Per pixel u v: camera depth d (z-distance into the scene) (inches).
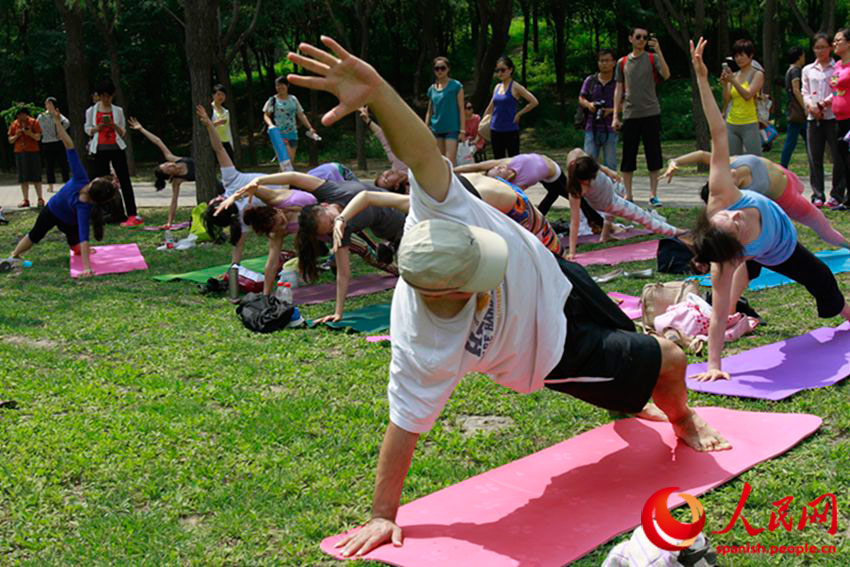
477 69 1133.7
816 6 1606.8
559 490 153.3
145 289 339.9
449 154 484.4
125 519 149.9
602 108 475.5
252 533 144.4
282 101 571.8
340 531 145.0
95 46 1295.5
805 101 449.1
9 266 386.9
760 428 174.7
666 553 110.4
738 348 235.1
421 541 136.5
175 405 204.8
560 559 129.0
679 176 668.7
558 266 139.9
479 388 211.2
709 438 166.7
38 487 164.4
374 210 284.7
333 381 220.8
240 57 1640.0
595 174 310.8
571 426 186.9
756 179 228.4
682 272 319.6
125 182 522.3
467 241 118.5
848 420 178.1
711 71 1561.3
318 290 329.1
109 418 197.5
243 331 272.2
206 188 514.0
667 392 155.5
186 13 502.0
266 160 1328.7
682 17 708.7
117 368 235.6
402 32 1497.3
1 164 1346.0
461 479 163.0
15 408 207.0
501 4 813.9
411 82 1660.9
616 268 336.5
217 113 513.0
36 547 142.8
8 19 1336.1
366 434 185.3
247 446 179.8
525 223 189.5
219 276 350.9
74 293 335.0
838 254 335.3
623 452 167.9
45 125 698.8
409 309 129.8
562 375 142.2
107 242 455.2
